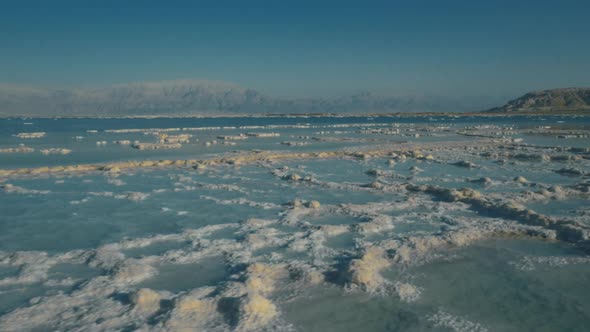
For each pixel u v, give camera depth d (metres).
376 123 117.75
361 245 14.63
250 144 49.47
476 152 40.56
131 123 137.38
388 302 10.88
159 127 101.56
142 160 35.34
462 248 14.55
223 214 18.61
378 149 43.75
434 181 26.25
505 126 89.12
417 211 19.03
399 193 22.70
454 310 10.57
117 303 10.48
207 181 26.22
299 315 10.15
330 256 13.72
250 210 19.25
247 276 11.70
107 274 12.29
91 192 22.89
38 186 24.48
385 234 15.91
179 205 20.19
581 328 9.87
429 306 10.73
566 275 12.59
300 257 13.60
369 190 23.36
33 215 18.45
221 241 14.92
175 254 13.71
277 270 12.47
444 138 58.31
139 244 14.73
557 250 14.48
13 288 11.38
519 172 29.61
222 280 11.96
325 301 10.87
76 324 9.49
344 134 66.88
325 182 25.52
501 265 13.24
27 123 136.88
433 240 14.86
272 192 23.09
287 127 93.19
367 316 10.20
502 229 16.27
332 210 19.03
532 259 13.70
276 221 17.44
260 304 10.12
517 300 11.12
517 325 9.99
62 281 11.78
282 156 37.16
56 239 15.37
